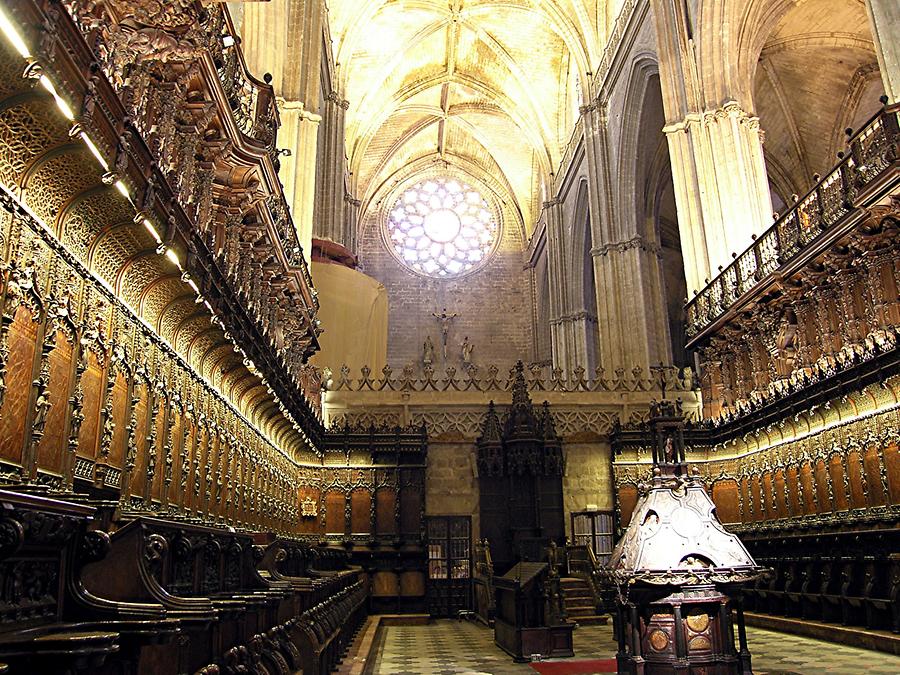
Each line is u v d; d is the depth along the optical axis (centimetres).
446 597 2098
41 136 551
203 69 808
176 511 928
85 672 354
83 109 531
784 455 1855
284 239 1335
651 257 3136
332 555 1578
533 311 4934
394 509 2131
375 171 4941
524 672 1056
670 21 2484
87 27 586
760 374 1978
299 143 2267
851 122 2927
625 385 2327
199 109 870
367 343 2556
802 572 1535
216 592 589
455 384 2302
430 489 2192
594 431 2262
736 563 691
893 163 1216
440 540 2155
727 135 2264
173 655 438
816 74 2880
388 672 1065
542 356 4662
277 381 1373
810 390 1667
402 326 4897
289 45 2256
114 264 738
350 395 2248
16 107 519
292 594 714
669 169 3272
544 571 1210
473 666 1123
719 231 2223
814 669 999
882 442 1465
